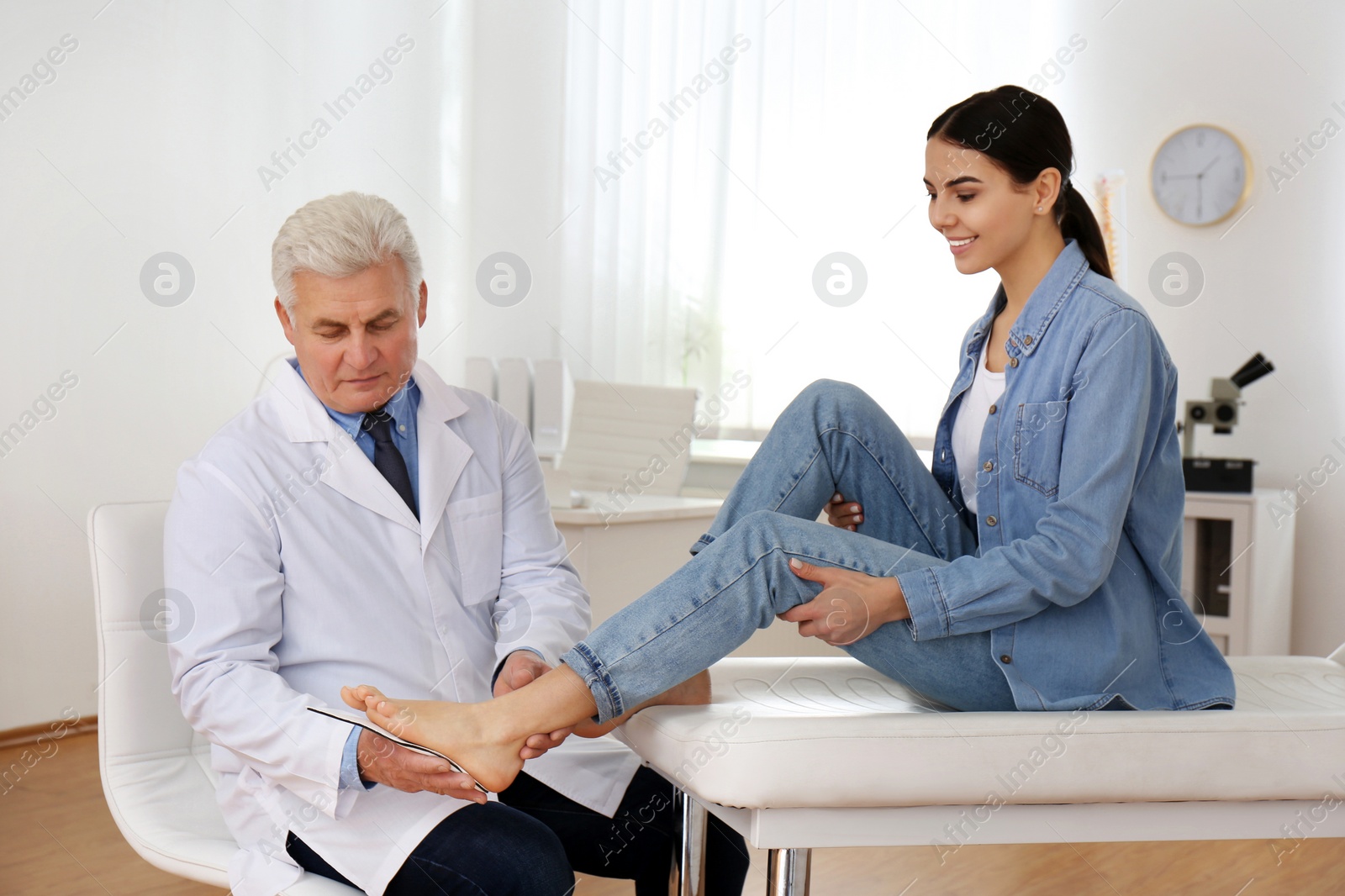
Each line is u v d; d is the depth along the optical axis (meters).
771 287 3.81
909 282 3.62
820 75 3.71
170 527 1.26
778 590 1.24
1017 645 1.31
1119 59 3.49
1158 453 1.39
